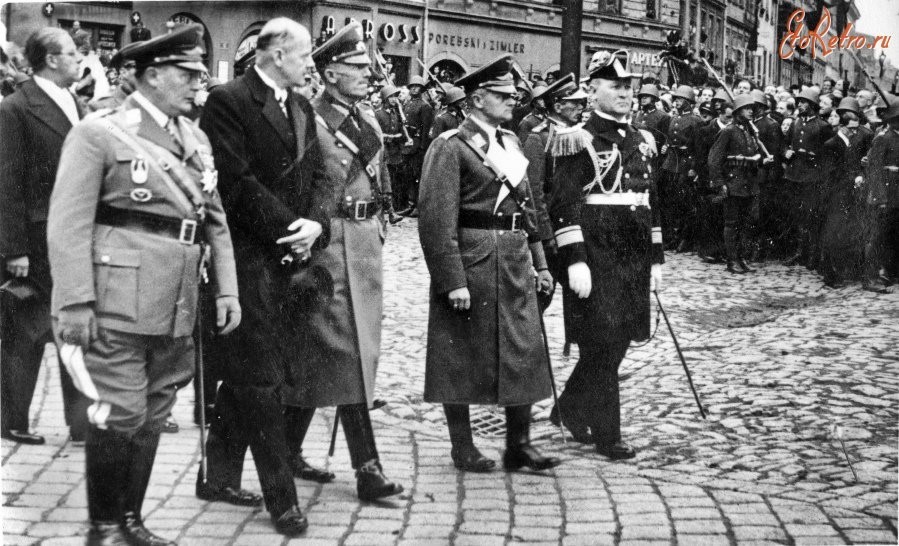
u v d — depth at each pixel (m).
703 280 12.72
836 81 16.45
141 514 4.46
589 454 5.78
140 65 4.08
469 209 5.31
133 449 4.17
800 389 7.18
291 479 4.52
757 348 8.55
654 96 15.68
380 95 18.28
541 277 5.62
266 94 4.62
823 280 12.82
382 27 22.23
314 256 4.87
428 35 23.75
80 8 6.01
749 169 13.46
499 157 5.32
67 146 4.00
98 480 4.14
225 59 7.24
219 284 4.30
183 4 6.67
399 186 18.45
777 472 5.51
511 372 5.30
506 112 5.34
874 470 5.54
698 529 4.64
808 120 13.78
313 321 4.86
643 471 5.47
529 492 5.09
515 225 5.37
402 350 8.31
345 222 4.98
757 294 11.80
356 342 4.93
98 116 4.07
